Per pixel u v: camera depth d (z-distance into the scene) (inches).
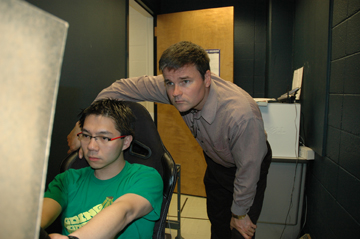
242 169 38.9
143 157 39.8
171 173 37.6
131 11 109.4
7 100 6.4
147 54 109.2
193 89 34.6
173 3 112.7
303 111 77.8
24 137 6.8
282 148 68.5
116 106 33.4
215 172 55.2
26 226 7.1
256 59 109.6
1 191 6.5
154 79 49.4
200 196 105.1
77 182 35.4
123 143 33.8
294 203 67.9
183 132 105.3
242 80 111.2
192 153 104.8
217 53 99.2
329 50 55.7
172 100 36.5
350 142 44.8
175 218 86.5
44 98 7.2
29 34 6.7
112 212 23.8
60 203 32.5
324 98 57.8
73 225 32.6
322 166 60.0
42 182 7.2
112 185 33.9
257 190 48.6
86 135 32.0
